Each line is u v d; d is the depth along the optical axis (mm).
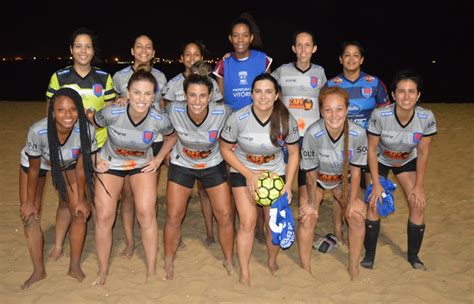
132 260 5305
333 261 5262
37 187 4875
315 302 4312
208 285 4633
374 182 4824
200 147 4590
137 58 5617
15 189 7785
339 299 4375
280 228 4391
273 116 4410
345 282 4738
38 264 4691
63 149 4484
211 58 5895
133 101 4266
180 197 4715
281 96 5750
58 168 4383
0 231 5977
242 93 5688
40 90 32000
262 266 5121
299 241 4906
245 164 4684
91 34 5102
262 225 5750
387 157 5016
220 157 4777
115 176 4602
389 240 5840
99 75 5254
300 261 5043
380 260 5293
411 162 5098
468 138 11477
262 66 5668
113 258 5355
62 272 4918
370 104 5480
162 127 4547
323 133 4590
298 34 5512
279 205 4395
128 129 4441
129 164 4598
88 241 5777
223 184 4762
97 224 4605
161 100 5730
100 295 4426
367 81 5480
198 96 4281
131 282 4695
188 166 4691
